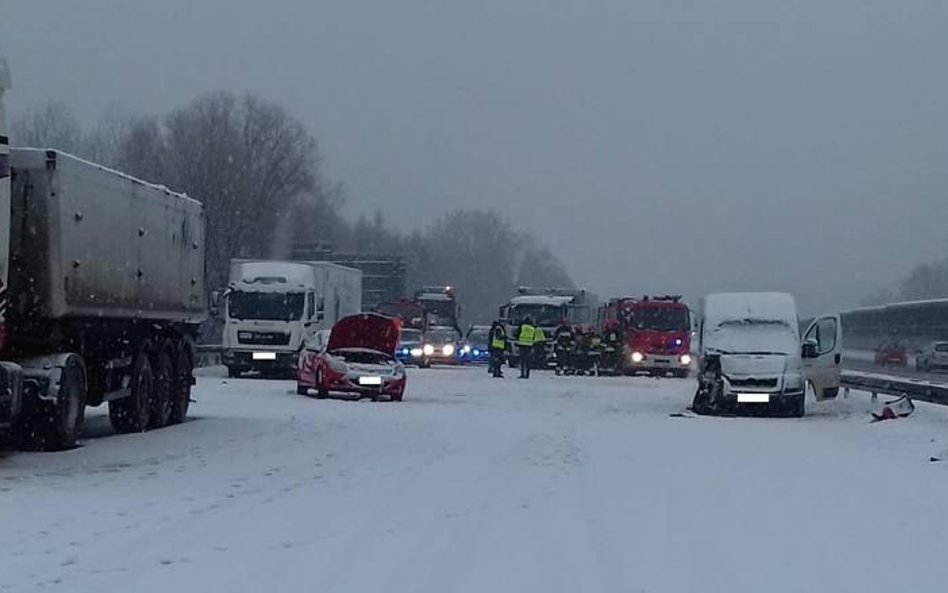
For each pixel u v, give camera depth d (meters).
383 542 10.39
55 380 16.91
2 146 15.23
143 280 20.52
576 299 58.84
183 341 23.39
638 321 50.28
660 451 18.86
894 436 21.78
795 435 22.44
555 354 50.56
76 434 17.75
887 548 10.55
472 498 13.17
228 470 15.47
